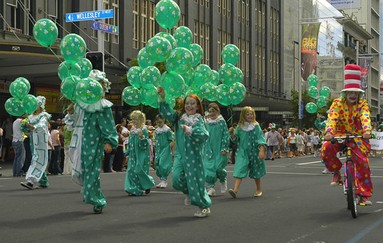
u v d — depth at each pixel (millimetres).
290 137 33438
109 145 8789
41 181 12984
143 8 33375
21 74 24359
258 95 43281
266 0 52094
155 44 10977
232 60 14789
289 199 11266
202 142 8547
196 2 39375
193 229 7867
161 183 13680
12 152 24875
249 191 12750
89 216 8906
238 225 8211
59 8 26984
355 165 8961
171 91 11094
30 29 25344
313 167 22484
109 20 29844
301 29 45344
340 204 10508
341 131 9047
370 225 8266
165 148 13672
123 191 12766
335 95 72375
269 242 7070
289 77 58562
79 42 10867
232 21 45031
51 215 8969
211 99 14656
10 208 9695
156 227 8000
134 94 12953
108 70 26766
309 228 8016
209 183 11969
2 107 25781
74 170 8906
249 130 11562
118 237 7270
